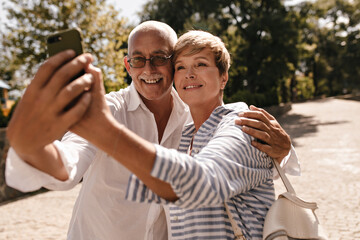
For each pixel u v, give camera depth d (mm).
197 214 1173
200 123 1462
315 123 18625
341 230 4422
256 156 1115
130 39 1847
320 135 13742
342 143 11289
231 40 27703
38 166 895
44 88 697
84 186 1796
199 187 859
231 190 938
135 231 1790
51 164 916
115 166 1760
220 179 920
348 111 24391
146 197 871
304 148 11016
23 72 15992
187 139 1505
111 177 1764
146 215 1812
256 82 27484
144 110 1922
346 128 15273
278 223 1134
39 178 913
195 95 1363
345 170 7559
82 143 1477
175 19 29094
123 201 1772
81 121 769
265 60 28359
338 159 8797
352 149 10023
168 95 1975
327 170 7672
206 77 1350
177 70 1407
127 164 802
